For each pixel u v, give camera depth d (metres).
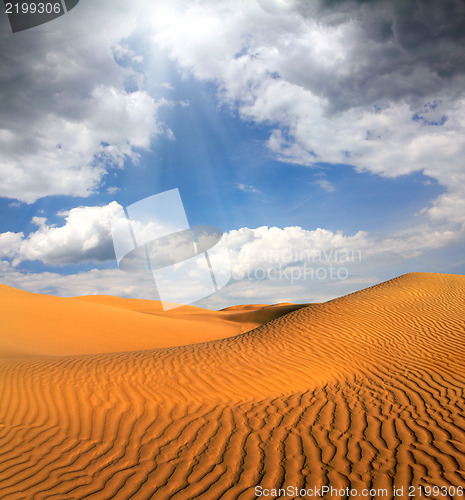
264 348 10.90
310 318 14.34
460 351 10.03
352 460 4.61
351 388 7.89
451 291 17.22
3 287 24.59
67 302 24.89
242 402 6.98
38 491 3.99
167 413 6.37
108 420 6.00
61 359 9.49
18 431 5.49
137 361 9.19
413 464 4.44
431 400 6.83
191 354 10.23
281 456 4.79
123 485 4.13
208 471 4.44
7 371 7.96
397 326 12.76
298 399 7.21
